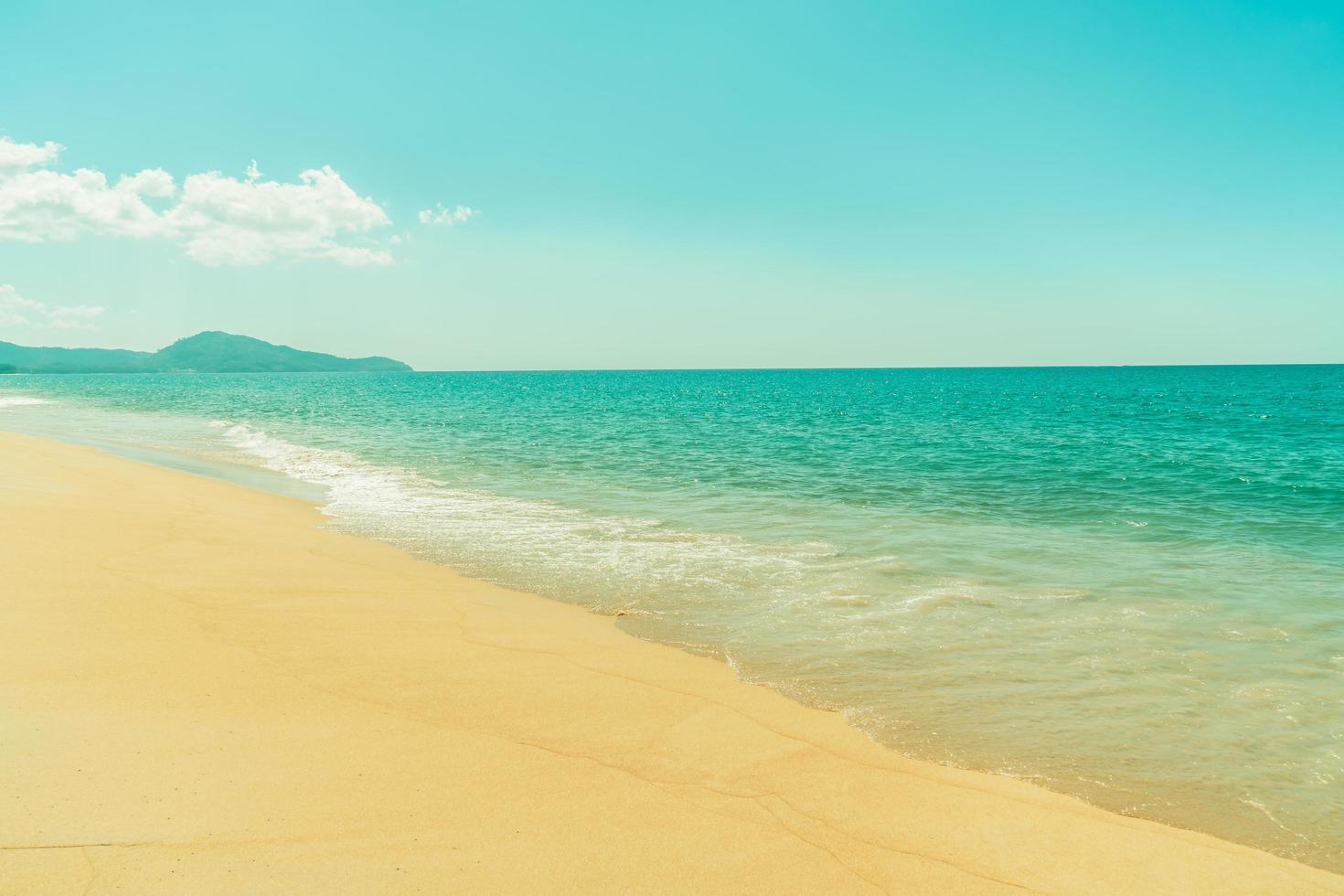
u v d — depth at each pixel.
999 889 4.01
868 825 4.57
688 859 4.08
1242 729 6.02
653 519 14.87
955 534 13.61
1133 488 19.17
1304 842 4.56
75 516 12.11
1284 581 10.43
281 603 8.50
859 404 68.00
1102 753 5.61
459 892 3.65
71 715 5.20
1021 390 99.62
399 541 12.66
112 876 3.50
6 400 70.69
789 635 8.18
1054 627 8.42
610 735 5.62
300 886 3.57
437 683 6.47
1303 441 31.84
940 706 6.39
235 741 5.04
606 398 83.50
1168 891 4.06
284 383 167.38
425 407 61.69
